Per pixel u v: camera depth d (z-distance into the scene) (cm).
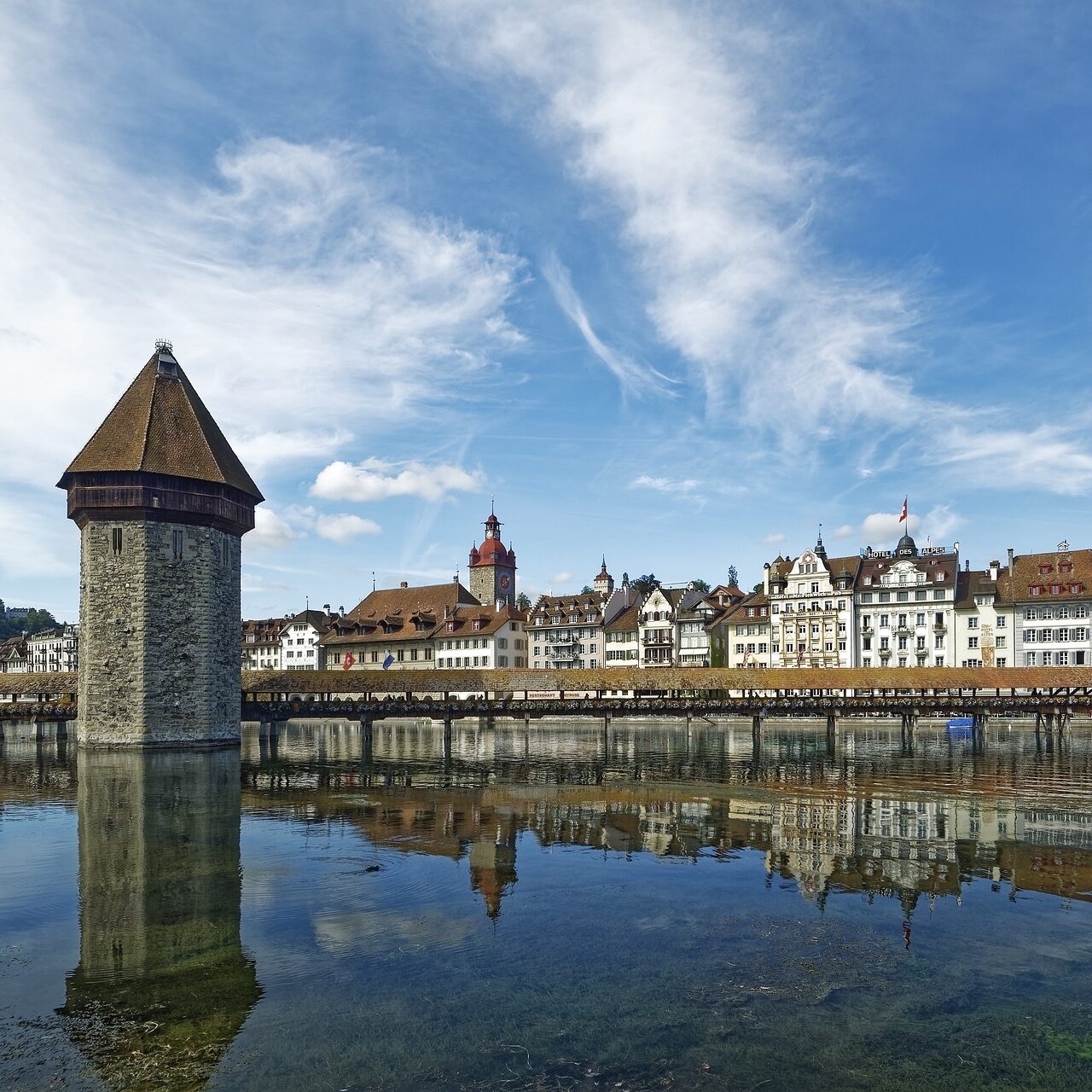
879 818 2723
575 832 2516
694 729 7825
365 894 1842
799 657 9544
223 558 5228
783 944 1531
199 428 5244
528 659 11431
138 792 3397
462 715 5900
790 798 3181
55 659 15900
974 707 6128
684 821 2691
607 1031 1199
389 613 12031
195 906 1762
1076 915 1697
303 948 1513
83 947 1520
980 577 9131
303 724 9006
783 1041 1173
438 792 3375
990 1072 1097
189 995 1313
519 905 1758
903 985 1350
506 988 1340
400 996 1309
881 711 6109
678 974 1393
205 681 5034
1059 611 8450
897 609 9200
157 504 4903
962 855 2194
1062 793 3294
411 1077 1076
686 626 10294
